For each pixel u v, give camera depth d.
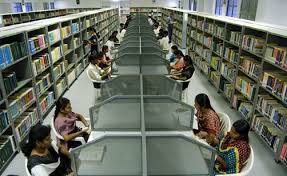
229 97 4.59
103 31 10.05
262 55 3.33
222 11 8.80
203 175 1.53
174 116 2.31
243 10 6.39
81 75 6.43
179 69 5.03
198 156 1.55
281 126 2.88
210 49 5.74
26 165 1.91
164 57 4.31
